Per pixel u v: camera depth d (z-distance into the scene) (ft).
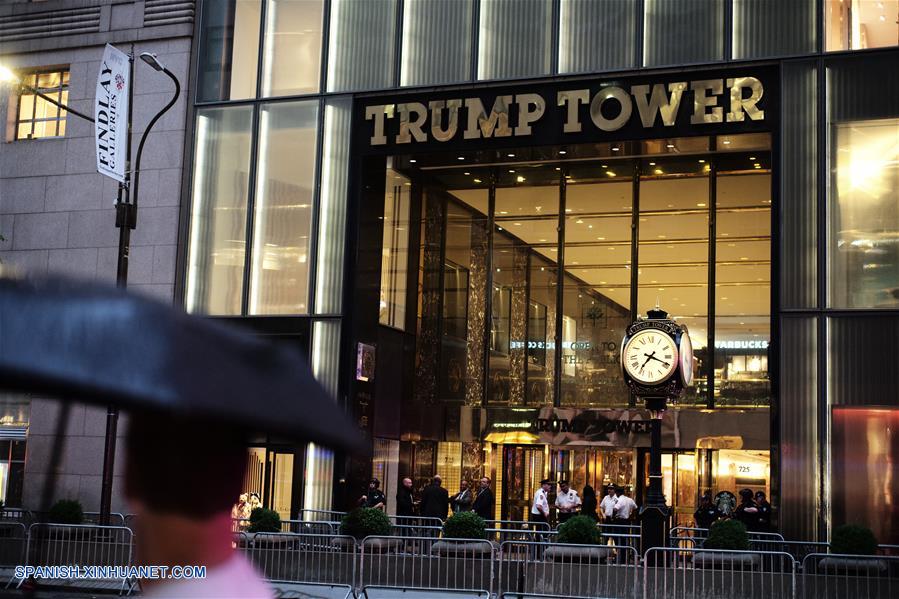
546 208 93.30
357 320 83.97
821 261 72.13
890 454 68.95
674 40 77.36
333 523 67.41
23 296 4.12
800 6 74.74
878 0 73.56
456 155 85.46
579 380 90.48
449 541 60.80
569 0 80.43
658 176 90.27
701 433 85.71
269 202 86.94
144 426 5.02
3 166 95.09
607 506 80.84
